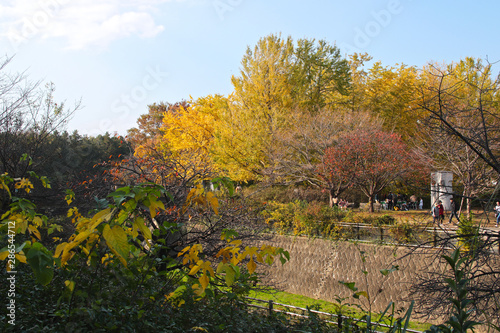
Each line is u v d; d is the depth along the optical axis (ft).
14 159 29.84
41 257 6.52
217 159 74.43
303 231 56.65
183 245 21.43
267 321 16.44
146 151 27.94
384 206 91.09
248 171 76.79
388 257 45.21
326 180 75.25
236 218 24.57
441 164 50.34
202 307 13.80
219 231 23.25
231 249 9.19
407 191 82.43
